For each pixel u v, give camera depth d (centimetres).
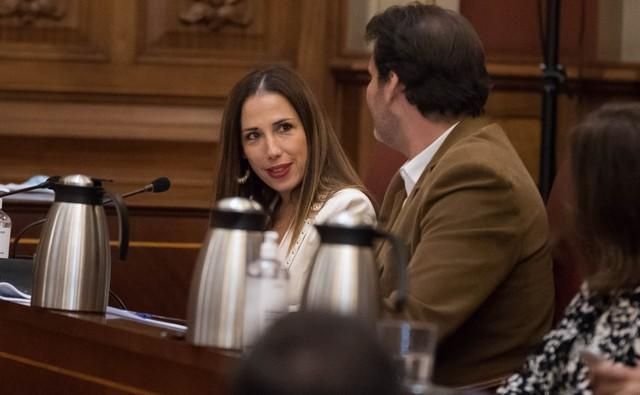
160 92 1402
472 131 752
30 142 1377
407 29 758
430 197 721
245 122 866
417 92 756
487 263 697
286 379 298
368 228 598
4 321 788
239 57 1416
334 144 873
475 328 716
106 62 1401
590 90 1386
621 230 587
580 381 604
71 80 1395
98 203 788
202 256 645
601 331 598
